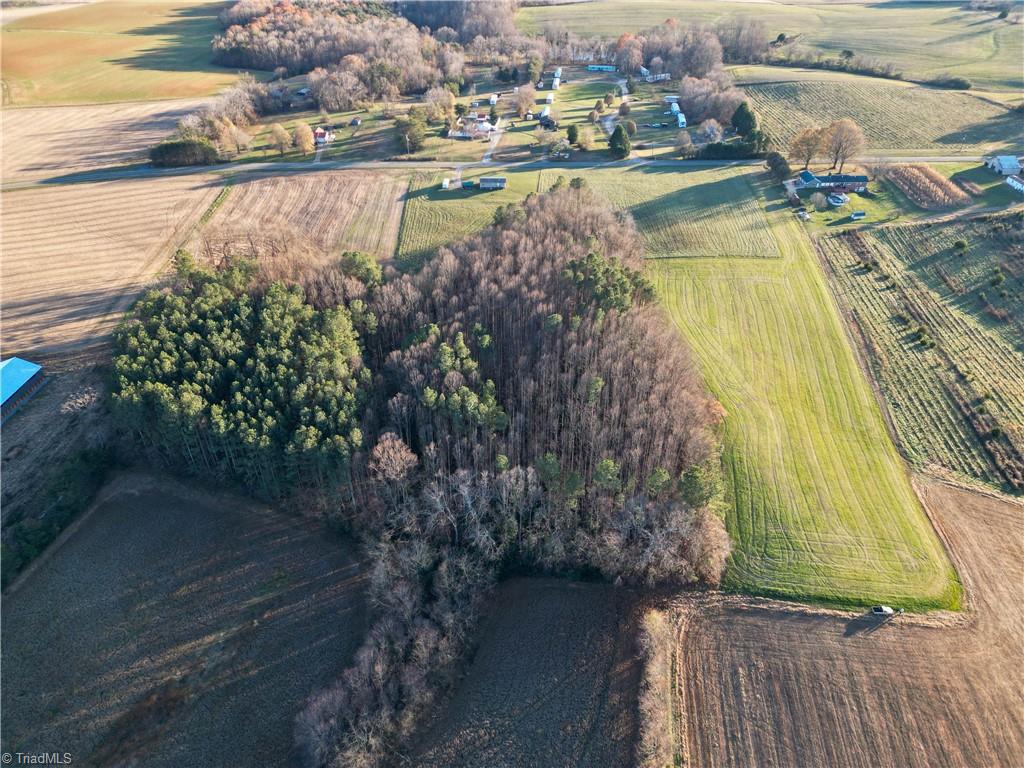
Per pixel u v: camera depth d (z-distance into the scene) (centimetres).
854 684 6250
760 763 5781
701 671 6469
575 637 6956
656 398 8262
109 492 8531
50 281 12712
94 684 6600
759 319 11356
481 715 6347
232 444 8062
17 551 7569
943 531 7625
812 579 7156
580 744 6091
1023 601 6850
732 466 8469
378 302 10238
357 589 7450
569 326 9594
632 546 7406
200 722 6325
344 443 7594
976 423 9006
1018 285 11556
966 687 6159
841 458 8600
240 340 9138
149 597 7356
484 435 8212
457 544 7719
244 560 7744
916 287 11969
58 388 10012
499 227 12538
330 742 6012
